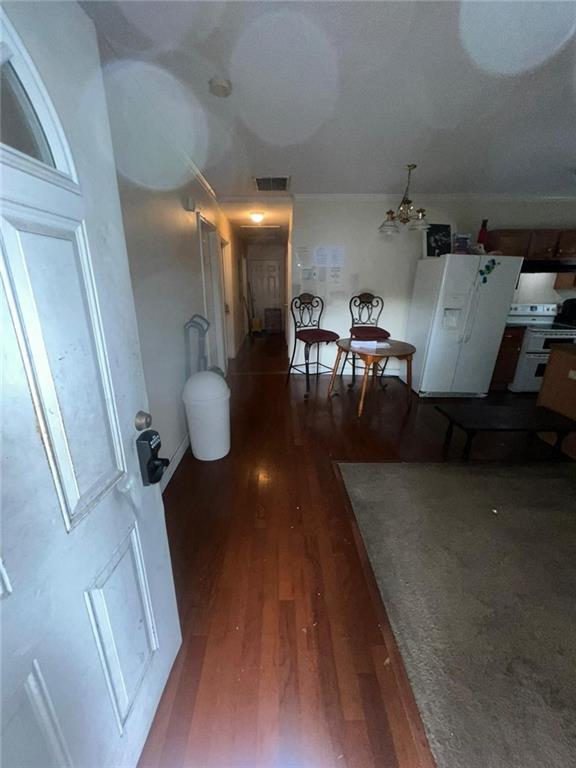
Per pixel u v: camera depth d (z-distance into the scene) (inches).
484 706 40.9
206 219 125.4
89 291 26.2
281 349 247.1
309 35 53.6
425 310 147.8
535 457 100.7
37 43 21.1
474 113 80.0
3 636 18.8
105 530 28.8
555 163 113.2
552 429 90.0
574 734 38.4
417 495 81.4
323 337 151.3
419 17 50.1
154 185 75.6
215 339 159.0
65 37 23.7
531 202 154.0
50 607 22.5
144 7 46.9
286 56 59.1
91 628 27.0
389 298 167.2
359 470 91.9
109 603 29.4
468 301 137.9
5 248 18.5
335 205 154.9
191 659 45.8
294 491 82.7
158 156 78.0
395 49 57.6
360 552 64.2
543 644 48.1
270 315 324.2
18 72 20.3
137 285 66.8
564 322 157.9
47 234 21.6
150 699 38.3
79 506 25.1
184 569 60.2
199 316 104.7
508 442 110.3
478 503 78.6
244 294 287.1
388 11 48.8
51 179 21.6
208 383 90.0
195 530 69.7
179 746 37.4
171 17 49.0
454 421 95.1
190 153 102.2
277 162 111.3
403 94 72.1
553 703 41.3
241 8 47.5
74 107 24.5
